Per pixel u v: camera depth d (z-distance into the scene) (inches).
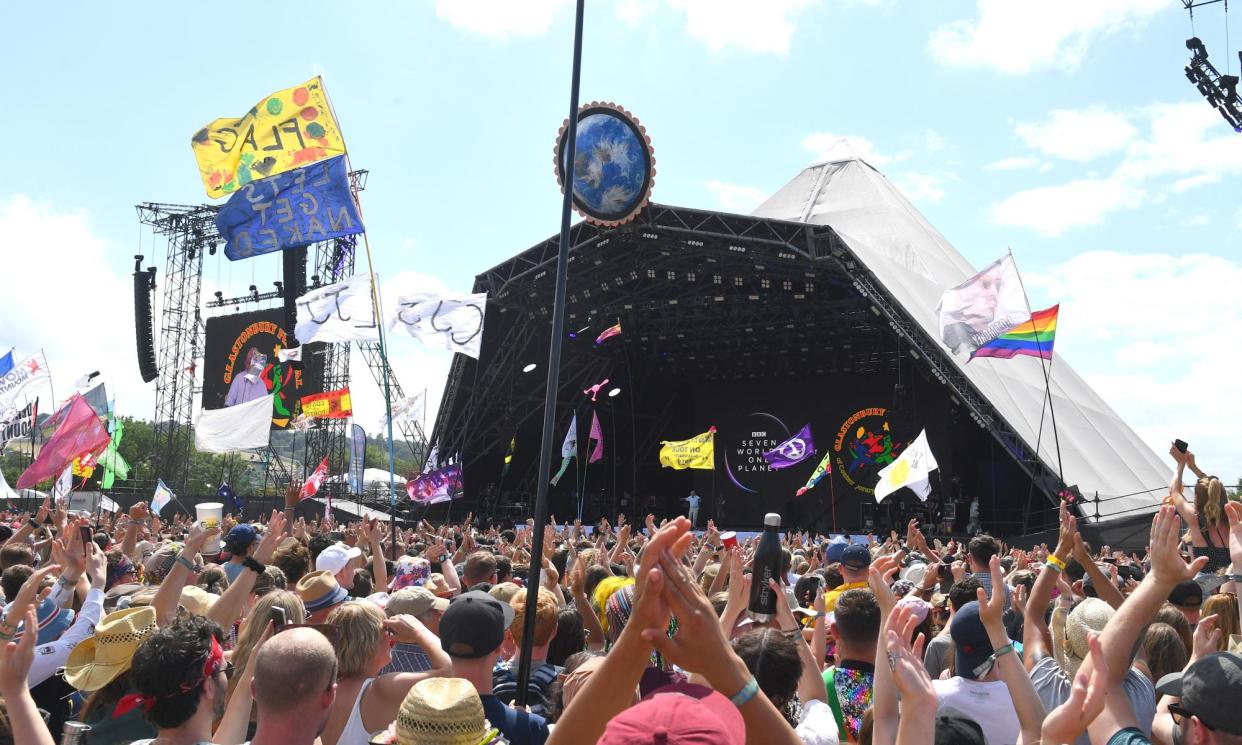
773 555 169.5
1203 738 102.2
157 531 615.2
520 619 193.6
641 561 87.5
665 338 1537.9
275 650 119.0
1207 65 577.9
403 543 595.8
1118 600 189.3
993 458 1390.3
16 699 125.1
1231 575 144.0
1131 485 1149.7
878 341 1465.3
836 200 1625.2
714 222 1190.9
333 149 474.9
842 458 1616.6
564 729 88.8
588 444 1470.2
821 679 164.9
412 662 203.5
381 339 472.1
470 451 1508.4
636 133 794.2
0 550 276.8
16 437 850.1
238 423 679.1
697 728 72.8
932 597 280.5
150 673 123.7
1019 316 711.7
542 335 1453.0
